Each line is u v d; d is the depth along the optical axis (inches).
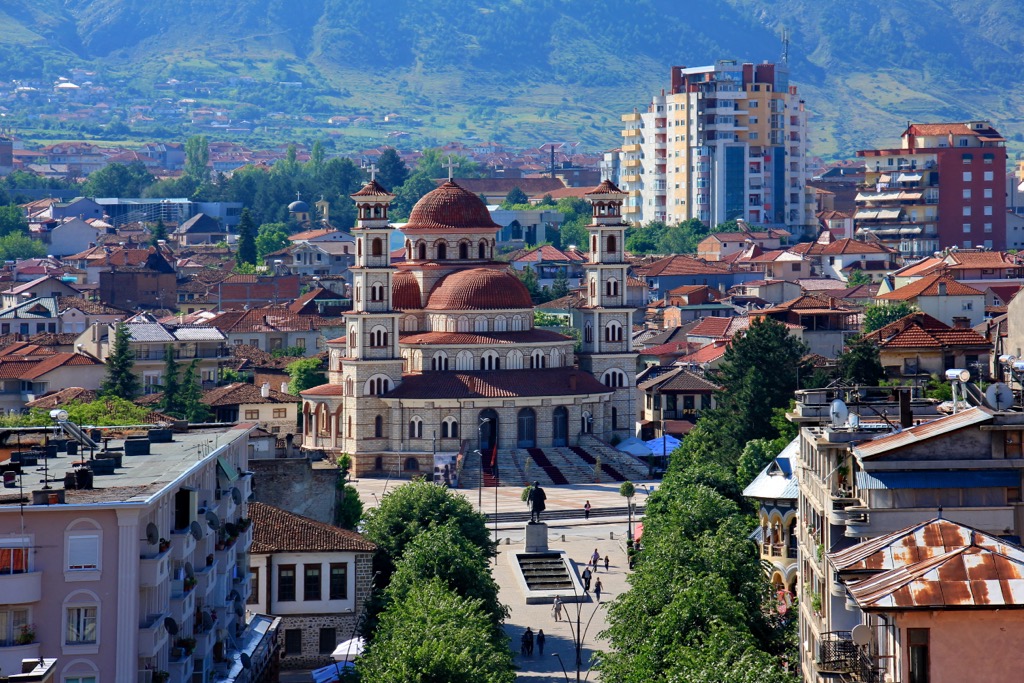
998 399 6353.3
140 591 6397.6
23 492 6368.1
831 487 6628.9
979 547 5002.5
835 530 6496.1
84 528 6176.2
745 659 6811.0
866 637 5526.6
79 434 7239.2
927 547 5359.3
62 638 6161.4
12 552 6136.8
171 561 6909.5
